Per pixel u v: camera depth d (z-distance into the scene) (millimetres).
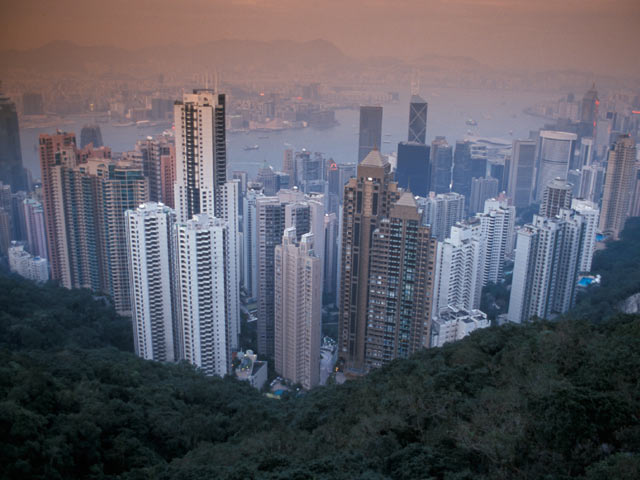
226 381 151125
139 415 100438
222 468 76500
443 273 190625
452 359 106000
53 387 95938
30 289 186125
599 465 53344
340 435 83688
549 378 70875
